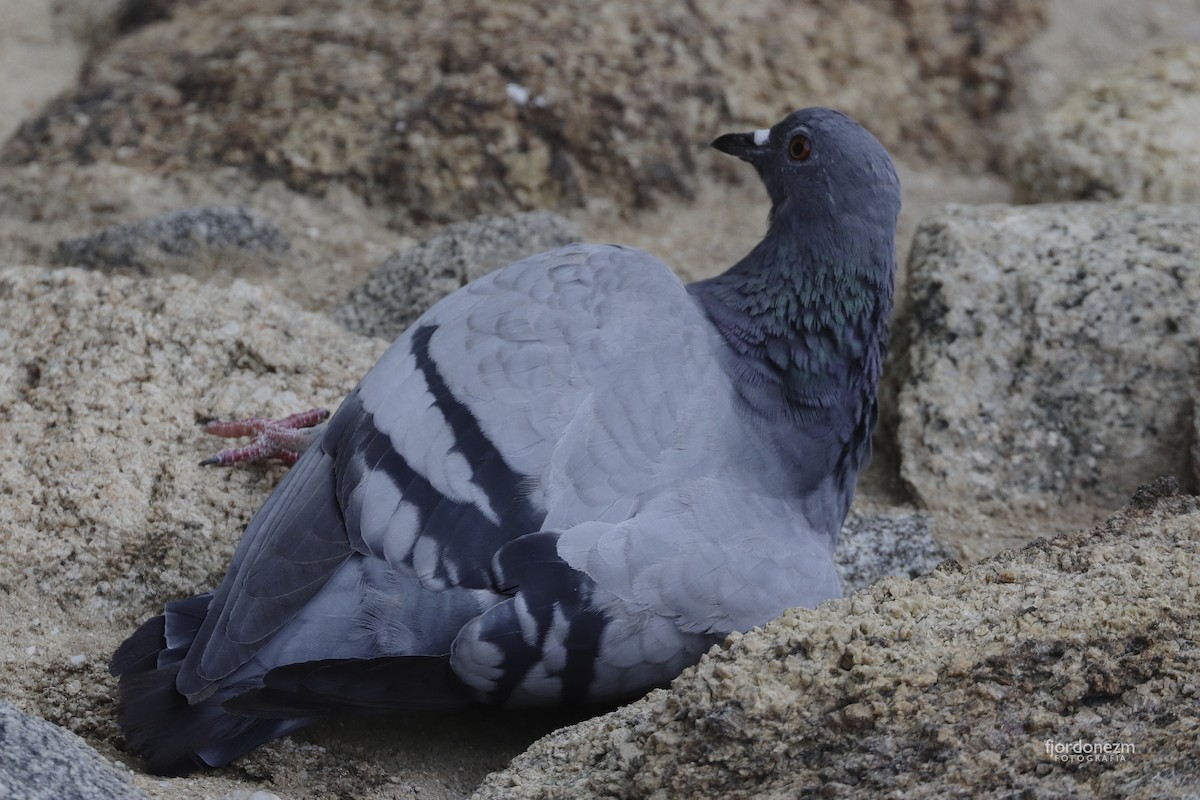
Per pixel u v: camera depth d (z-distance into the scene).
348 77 14.75
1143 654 7.05
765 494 8.53
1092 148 14.77
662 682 8.18
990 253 12.21
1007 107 16.78
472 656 7.52
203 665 7.50
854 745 6.80
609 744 7.36
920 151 16.45
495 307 8.33
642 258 8.84
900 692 6.89
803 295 8.85
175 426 9.76
